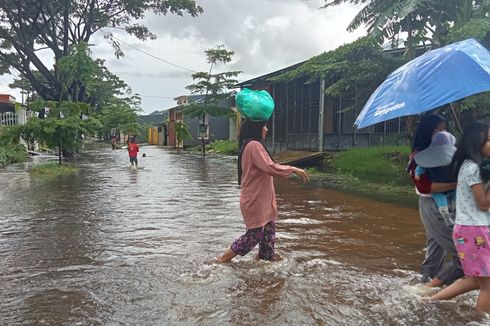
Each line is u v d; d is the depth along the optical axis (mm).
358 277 4242
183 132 37719
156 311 3412
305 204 8812
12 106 34281
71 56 21922
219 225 6723
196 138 43094
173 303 3570
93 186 11977
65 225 6730
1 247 5414
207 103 28453
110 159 25547
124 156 29094
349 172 14633
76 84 25922
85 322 3225
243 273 4316
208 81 27922
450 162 3412
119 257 4945
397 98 3426
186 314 3354
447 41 9938
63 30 26828
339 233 6180
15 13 24844
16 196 9938
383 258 4918
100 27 28391
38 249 5309
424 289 3783
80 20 27234
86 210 8094
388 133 16766
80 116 20125
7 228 6508
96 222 6969
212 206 8555
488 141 3170
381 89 3746
